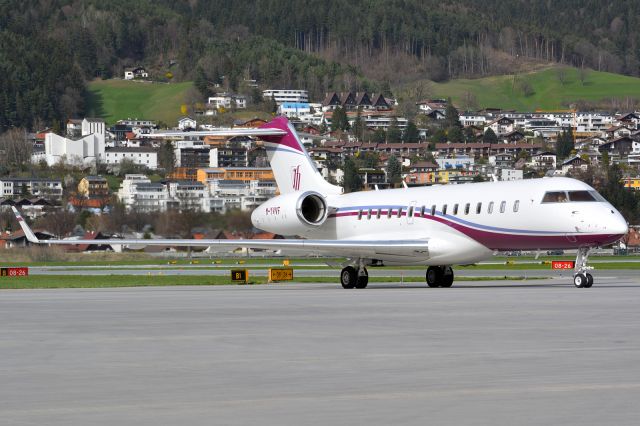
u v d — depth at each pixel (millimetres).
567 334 71875
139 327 79688
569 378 52531
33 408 45781
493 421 42125
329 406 45594
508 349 63875
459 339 69312
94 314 92625
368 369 56188
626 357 59969
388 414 43688
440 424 41656
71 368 57688
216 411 44688
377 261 142500
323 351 63812
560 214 126562
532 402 46125
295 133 159000
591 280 131750
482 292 122875
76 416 43812
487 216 132750
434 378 52938
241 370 56281
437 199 139250
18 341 70625
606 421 41906
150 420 42844
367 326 78750
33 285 160875
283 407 45469
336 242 135500
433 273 143250
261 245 136000
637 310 91500
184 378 53750
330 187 155875
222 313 92625
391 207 144750
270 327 78688
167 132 148375
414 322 81625
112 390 50281
